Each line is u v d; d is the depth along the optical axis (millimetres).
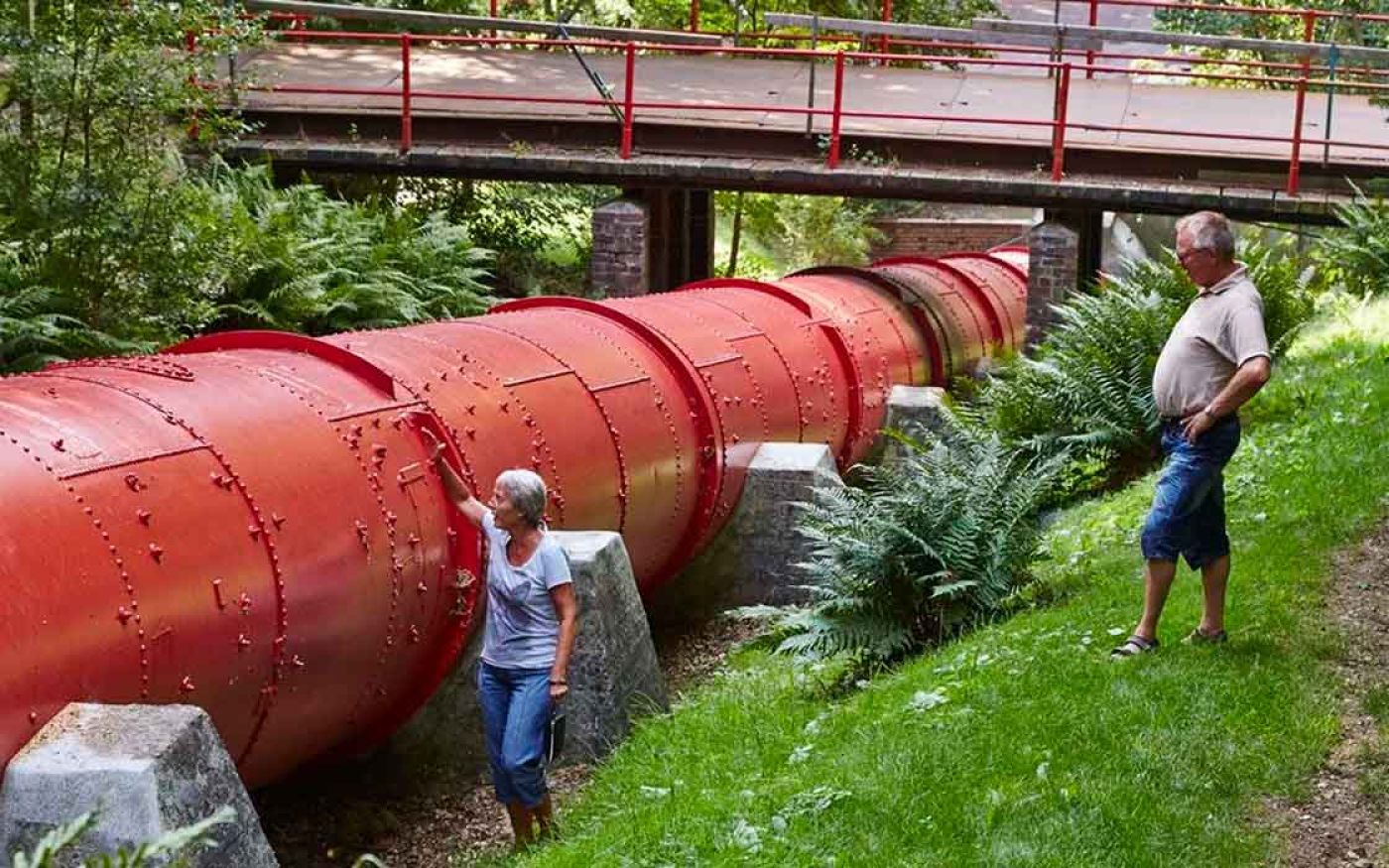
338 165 17000
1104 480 12062
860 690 7848
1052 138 17031
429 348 8484
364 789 7984
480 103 18234
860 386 13406
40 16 11742
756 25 28422
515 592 6629
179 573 5805
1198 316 6742
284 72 19500
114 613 5496
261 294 14070
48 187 12016
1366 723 6422
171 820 5000
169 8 12250
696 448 10289
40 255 11922
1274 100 19797
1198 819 5672
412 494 7281
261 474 6418
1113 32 16469
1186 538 6930
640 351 10281
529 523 6617
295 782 7984
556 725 6656
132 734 5145
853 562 8195
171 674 5754
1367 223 15141
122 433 6055
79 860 4957
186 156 15859
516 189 23406
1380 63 15930
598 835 6254
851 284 16078
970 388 16453
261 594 6180
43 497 5480
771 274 29422
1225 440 6734
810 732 7016
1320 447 10125
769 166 16703
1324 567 8188
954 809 5770
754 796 6195
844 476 13477
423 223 19125
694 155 17094
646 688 8180
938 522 8305
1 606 5113
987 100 19406
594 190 24031
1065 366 12539
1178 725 6316
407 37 16969
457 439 7754
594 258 16859
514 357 8914
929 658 7840
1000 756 6137
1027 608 8477
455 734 7984
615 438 9141
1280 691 6602
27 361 11117
